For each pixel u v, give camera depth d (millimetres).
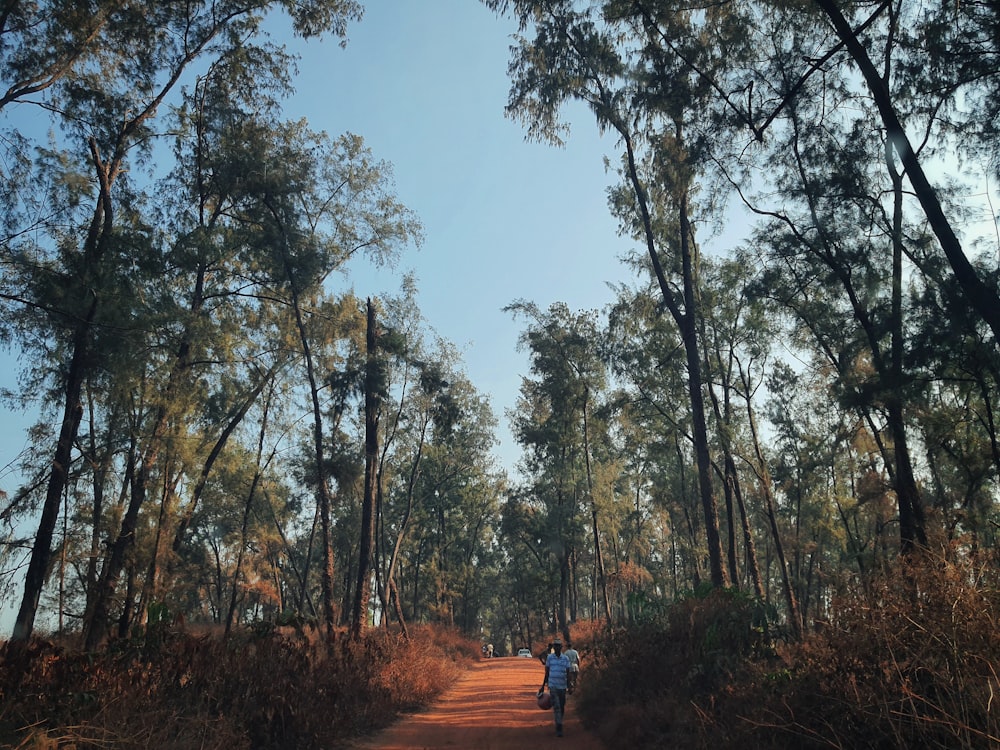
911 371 14266
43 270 14695
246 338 23953
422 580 56188
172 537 21203
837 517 32031
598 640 16828
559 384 34875
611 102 19375
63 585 20688
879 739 5840
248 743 9492
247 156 21359
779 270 19797
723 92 15578
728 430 26547
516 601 77688
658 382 26656
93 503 19844
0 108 15344
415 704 17422
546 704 12844
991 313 10508
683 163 17766
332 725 11648
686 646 11320
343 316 25453
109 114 18547
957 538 7152
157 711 8602
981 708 5070
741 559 46719
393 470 43438
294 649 12672
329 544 21375
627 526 51125
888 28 14617
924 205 11195
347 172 24094
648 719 10359
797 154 15969
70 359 16875
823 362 23391
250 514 35844
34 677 8438
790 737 6684
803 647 7730
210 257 20797
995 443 14836
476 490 56156
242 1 21250
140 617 19266
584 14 18984
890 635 6254
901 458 15305
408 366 28078
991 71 12586
